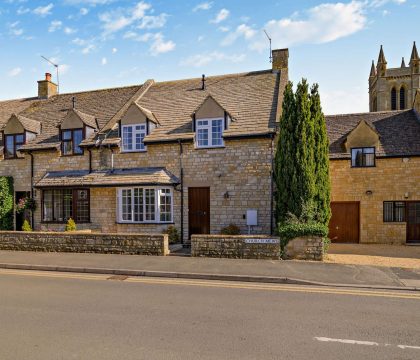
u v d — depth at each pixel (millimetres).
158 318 6145
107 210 16422
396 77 43938
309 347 4984
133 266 10336
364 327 5754
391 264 11438
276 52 18906
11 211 18094
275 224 13977
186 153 15711
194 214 15633
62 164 17438
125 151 16516
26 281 9047
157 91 19797
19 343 5109
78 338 5277
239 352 4812
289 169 12734
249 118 15570
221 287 8383
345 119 19406
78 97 21719
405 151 16391
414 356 4723
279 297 7496
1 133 19578
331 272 9500
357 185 16938
